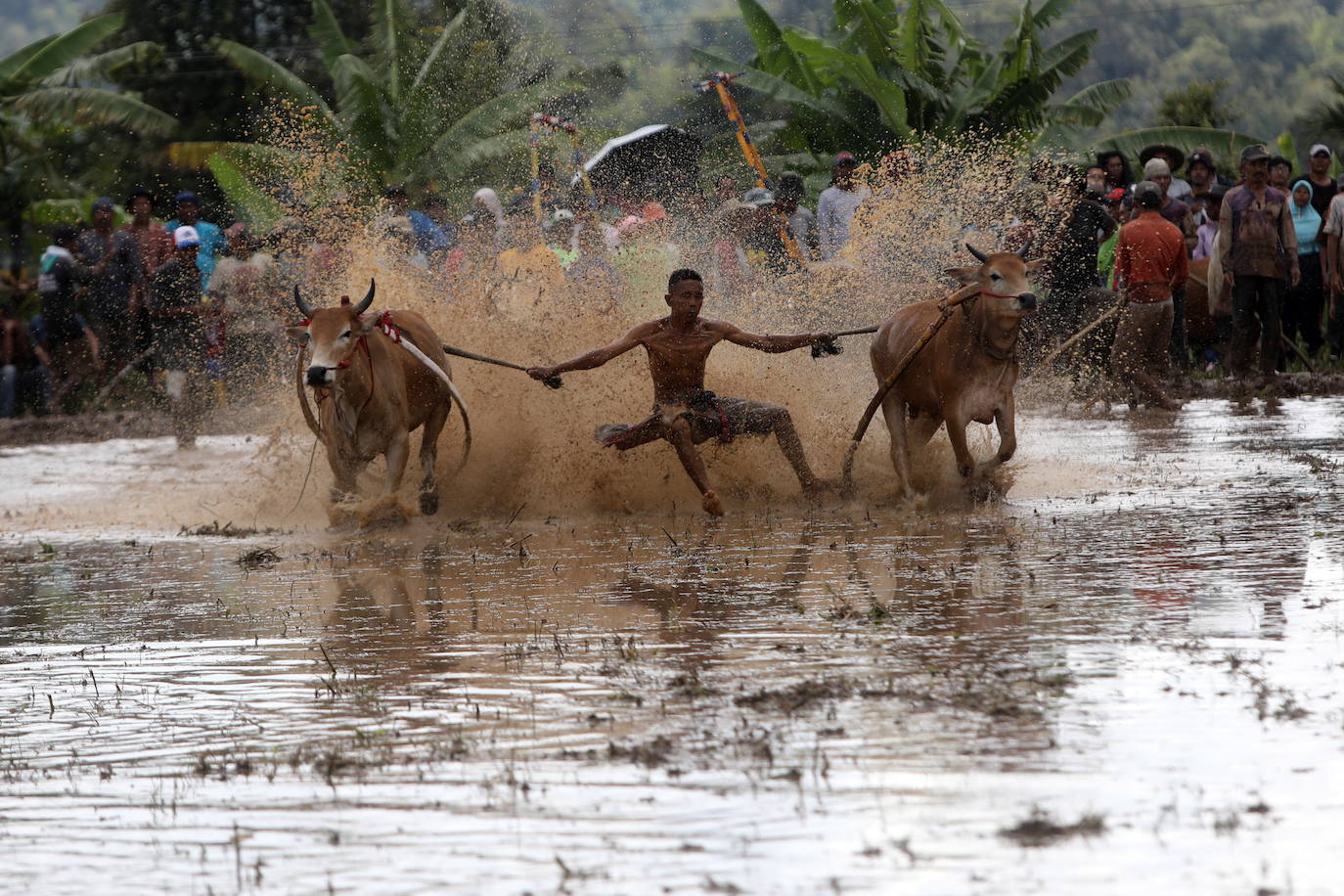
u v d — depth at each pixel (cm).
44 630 2186
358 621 2105
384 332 2973
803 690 1588
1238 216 5041
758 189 4706
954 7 13850
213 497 3619
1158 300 4509
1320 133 8500
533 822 1279
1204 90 9106
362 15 9156
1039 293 4769
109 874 1227
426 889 1161
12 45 19612
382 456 3378
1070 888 1101
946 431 3256
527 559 2541
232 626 2130
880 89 7212
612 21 12556
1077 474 3153
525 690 1678
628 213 5253
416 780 1402
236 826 1316
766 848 1198
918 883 1122
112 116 7431
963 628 1836
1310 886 1084
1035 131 7625
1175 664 1631
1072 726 1441
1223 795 1255
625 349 2945
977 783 1307
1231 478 3009
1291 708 1459
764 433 2969
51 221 7269
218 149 7456
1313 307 5681
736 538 2631
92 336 5919
